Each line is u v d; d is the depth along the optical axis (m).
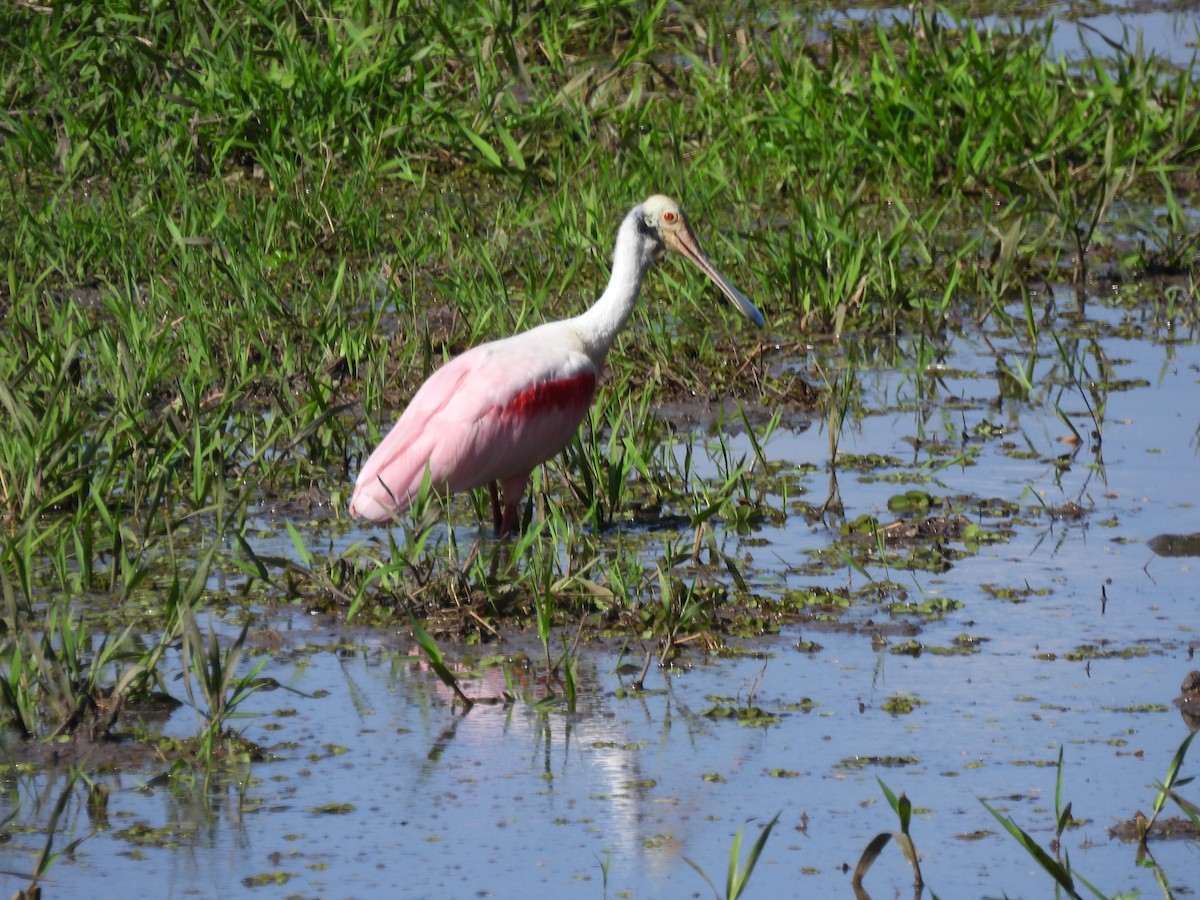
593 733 9.58
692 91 23.94
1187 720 9.70
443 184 21.34
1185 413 15.10
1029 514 12.94
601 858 8.29
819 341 17.16
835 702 9.94
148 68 22.09
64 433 12.38
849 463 14.02
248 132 21.28
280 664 10.45
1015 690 10.08
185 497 13.09
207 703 9.69
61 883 8.03
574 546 11.86
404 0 23.69
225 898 7.89
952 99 22.47
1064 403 15.43
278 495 13.25
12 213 18.98
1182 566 11.98
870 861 7.92
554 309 17.25
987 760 9.25
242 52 22.28
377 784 8.98
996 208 21.12
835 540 12.50
